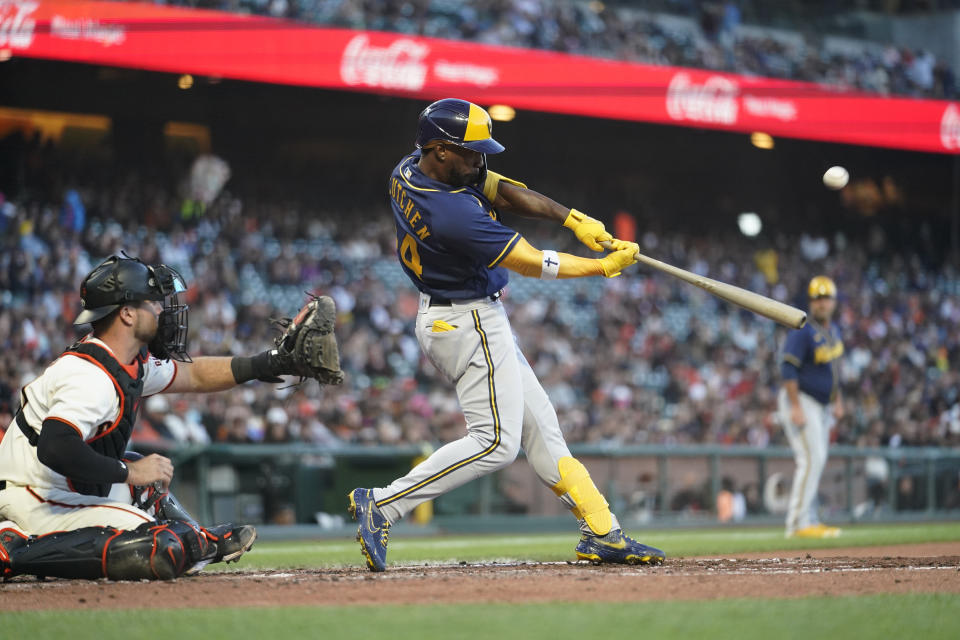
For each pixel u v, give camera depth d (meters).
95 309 13.30
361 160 78.62
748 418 62.03
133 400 13.66
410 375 61.88
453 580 13.12
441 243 14.46
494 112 72.06
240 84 66.38
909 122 72.12
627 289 73.81
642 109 64.00
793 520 29.39
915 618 9.66
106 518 13.57
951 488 52.75
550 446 15.70
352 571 15.09
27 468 13.30
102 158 69.44
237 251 64.44
